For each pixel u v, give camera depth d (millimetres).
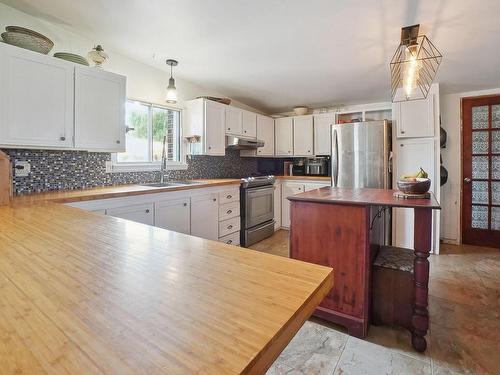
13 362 359
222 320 459
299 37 2346
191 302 519
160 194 2537
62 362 360
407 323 1773
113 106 2398
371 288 1875
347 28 2182
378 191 2334
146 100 3039
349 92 3906
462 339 1729
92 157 2594
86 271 665
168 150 3422
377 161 3514
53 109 2023
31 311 484
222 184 3209
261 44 2490
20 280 612
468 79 3256
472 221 3816
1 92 1781
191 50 2643
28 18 2119
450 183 3918
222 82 3553
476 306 2119
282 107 4855
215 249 838
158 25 2205
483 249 3613
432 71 2984
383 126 3479
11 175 1934
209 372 348
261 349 390
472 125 3777
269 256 778
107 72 2350
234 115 3930
